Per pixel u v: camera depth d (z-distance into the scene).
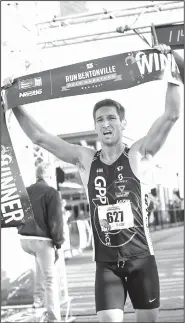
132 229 3.78
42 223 5.05
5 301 6.26
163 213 17.80
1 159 4.32
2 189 4.32
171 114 3.86
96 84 4.18
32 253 5.21
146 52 4.06
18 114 4.24
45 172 5.12
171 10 5.13
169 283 7.37
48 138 4.12
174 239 14.59
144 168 3.93
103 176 3.95
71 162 4.09
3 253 6.32
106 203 3.90
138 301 3.70
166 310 5.73
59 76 4.24
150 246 3.78
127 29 4.71
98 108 4.02
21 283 6.29
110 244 3.76
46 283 5.18
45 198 5.02
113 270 3.72
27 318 5.47
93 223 3.91
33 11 5.66
